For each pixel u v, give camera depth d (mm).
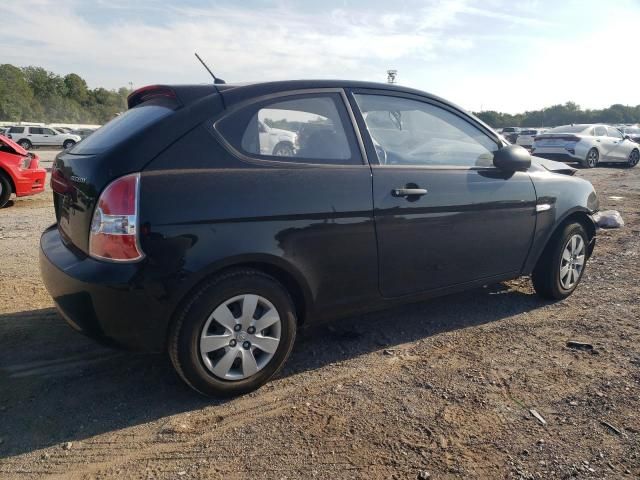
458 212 3504
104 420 2645
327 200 2943
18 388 2922
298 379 3080
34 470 2273
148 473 2264
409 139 3500
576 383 2994
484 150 3879
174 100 2844
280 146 2938
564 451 2395
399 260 3295
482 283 3838
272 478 2227
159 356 3344
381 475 2240
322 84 3213
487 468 2283
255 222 2725
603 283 4816
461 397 2857
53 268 2709
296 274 2898
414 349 3479
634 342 3523
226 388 2803
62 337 3555
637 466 2295
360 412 2717
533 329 3791
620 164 18812
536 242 4066
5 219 7664
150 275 2490
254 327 2840
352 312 3238
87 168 2623
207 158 2688
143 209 2475
